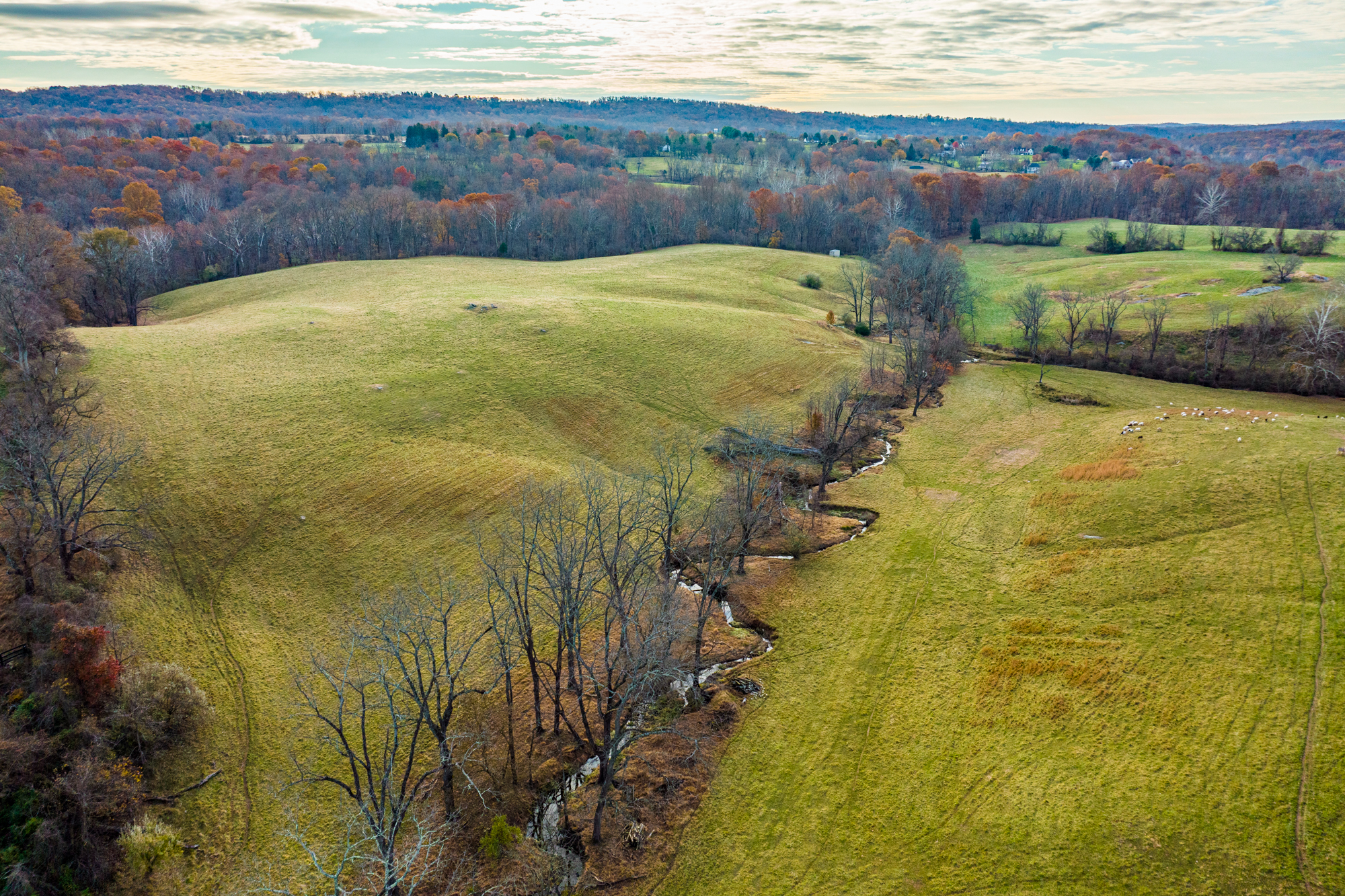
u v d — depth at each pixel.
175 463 61.41
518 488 65.12
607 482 66.75
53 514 49.62
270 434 67.00
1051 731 41.47
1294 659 42.84
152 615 49.50
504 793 40.22
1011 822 36.56
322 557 56.03
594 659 49.31
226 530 56.72
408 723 37.88
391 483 63.75
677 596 53.31
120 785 37.69
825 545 62.31
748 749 42.81
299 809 39.50
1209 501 57.97
